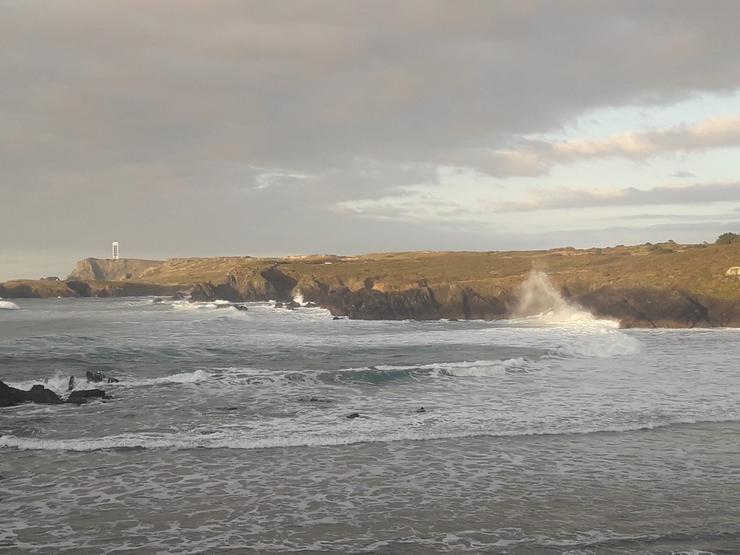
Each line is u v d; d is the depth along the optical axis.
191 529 9.86
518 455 13.86
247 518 10.32
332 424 16.50
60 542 9.34
